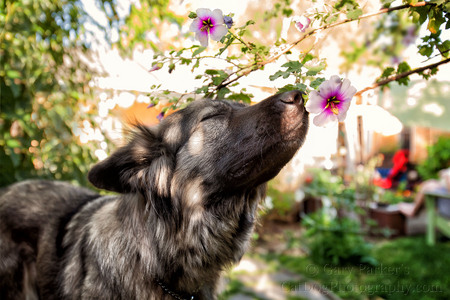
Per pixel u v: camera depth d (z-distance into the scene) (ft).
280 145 2.05
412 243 6.23
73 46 3.63
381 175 9.63
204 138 2.21
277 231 6.95
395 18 2.79
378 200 7.20
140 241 2.19
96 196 2.92
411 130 9.59
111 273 2.21
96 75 3.74
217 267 2.34
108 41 3.76
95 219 2.44
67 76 3.62
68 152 3.65
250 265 5.21
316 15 2.01
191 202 2.21
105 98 3.56
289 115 2.00
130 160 2.18
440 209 6.04
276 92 2.25
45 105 3.57
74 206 2.80
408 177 9.12
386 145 10.64
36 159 3.61
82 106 3.77
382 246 6.14
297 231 6.90
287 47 2.02
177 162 2.24
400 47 3.27
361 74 3.51
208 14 1.93
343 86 1.65
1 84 3.31
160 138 2.32
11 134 3.43
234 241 2.35
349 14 1.91
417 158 9.39
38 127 3.50
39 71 3.39
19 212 2.75
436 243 6.26
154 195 2.20
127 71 3.59
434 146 8.68
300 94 1.99
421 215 6.82
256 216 2.49
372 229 6.54
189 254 2.22
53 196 2.88
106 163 2.12
